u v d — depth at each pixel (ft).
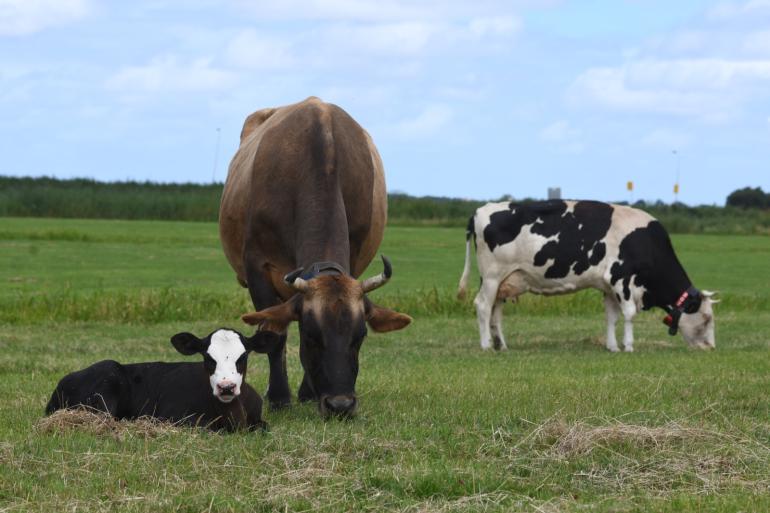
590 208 56.85
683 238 176.96
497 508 20.61
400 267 105.09
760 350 54.54
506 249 55.93
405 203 215.31
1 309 63.16
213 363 27.20
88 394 28.53
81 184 228.02
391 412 31.30
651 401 33.83
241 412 27.91
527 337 60.70
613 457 24.26
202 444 25.45
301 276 30.35
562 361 47.70
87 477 22.44
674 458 24.17
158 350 49.85
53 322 61.21
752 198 279.49
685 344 58.54
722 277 101.45
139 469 23.06
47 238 131.75
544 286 56.85
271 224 34.22
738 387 37.42
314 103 36.73
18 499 20.80
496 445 25.73
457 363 46.65
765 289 89.97
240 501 20.76
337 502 20.89
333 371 28.50
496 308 55.98
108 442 25.49
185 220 198.49
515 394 35.32
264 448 25.22
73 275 88.48
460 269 102.99
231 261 39.86
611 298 56.80
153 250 118.42
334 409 28.19
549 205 56.59
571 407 32.09
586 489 22.26
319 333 28.58
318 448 25.00
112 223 174.70
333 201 33.06
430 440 26.43
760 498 21.35
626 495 21.72
